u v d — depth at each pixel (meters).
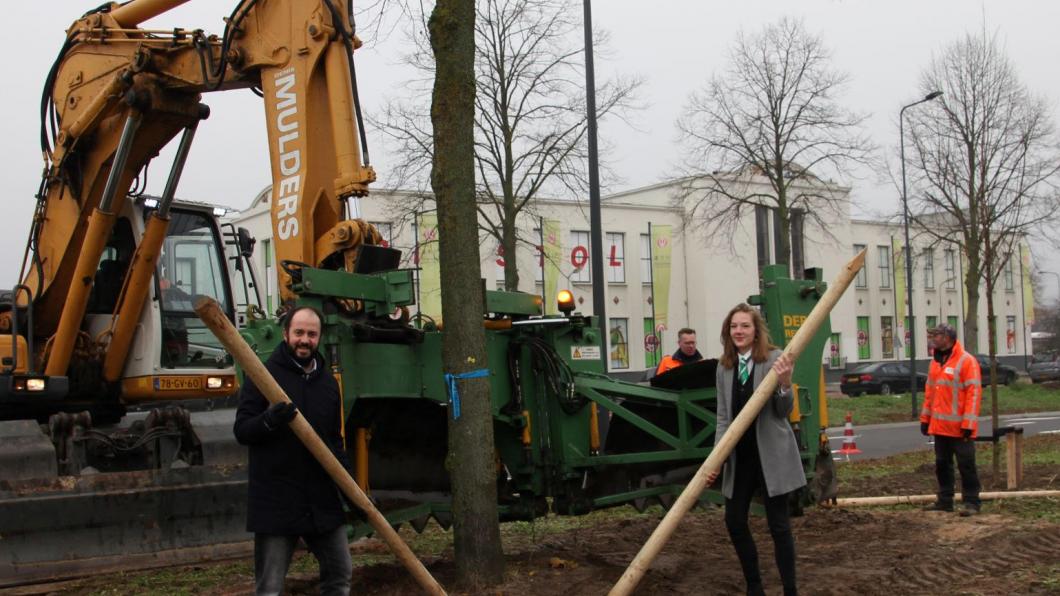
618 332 44.47
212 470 8.20
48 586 7.23
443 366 6.60
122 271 9.53
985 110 27.02
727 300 47.19
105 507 7.68
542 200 33.34
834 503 10.09
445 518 7.50
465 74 6.65
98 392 9.31
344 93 7.41
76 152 9.16
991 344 13.02
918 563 7.23
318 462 4.96
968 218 29.27
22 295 9.30
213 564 8.00
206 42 8.25
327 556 5.09
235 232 10.38
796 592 5.93
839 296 5.49
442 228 6.59
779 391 5.71
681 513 5.27
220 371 9.67
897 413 31.50
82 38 9.14
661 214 46.03
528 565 7.23
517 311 7.70
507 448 7.63
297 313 5.05
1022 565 7.16
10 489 7.36
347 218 7.39
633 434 8.42
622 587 5.21
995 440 11.84
